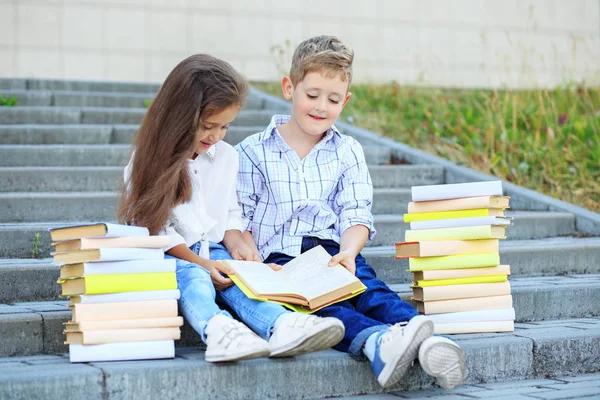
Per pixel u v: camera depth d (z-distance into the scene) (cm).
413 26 1320
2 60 1145
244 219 477
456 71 1338
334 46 455
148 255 392
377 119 1046
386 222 648
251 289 403
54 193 645
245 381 379
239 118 895
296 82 460
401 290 519
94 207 638
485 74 1349
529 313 513
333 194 488
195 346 440
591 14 1395
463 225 446
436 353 369
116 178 696
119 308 385
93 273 380
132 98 950
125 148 748
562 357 445
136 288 388
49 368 366
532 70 1357
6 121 837
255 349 368
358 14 1297
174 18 1216
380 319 423
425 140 977
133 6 1198
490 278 454
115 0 1191
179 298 405
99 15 1184
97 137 803
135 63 1200
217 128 434
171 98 427
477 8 1348
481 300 455
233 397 377
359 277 444
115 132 809
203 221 443
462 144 969
